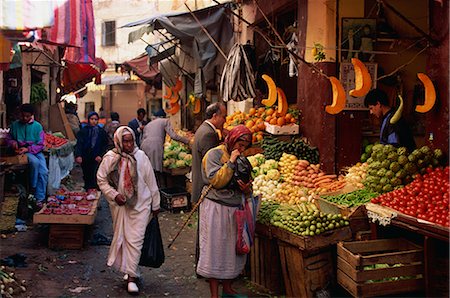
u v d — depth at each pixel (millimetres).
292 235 4836
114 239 5359
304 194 6297
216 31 10266
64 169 11688
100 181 5309
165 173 10641
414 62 7938
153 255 5406
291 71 8391
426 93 5504
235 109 11438
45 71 14719
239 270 4953
